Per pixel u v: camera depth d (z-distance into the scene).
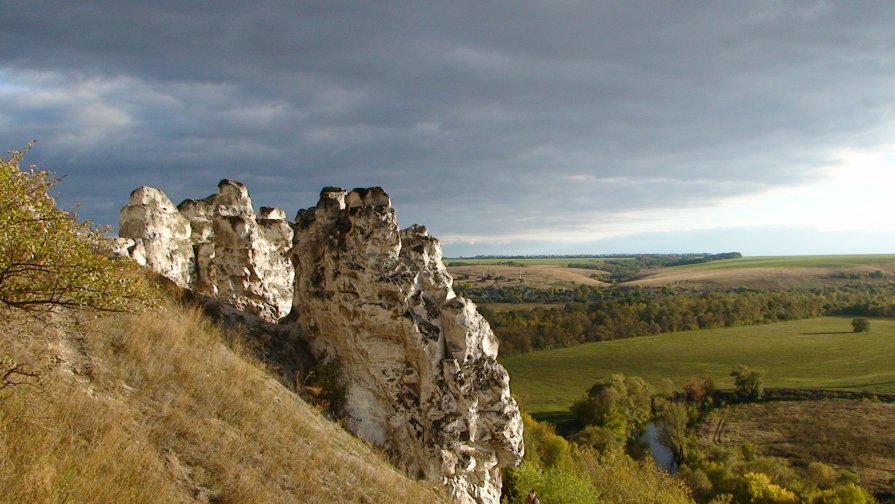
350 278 16.16
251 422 11.67
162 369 11.67
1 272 7.87
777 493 49.22
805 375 83.81
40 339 10.53
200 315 15.50
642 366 88.38
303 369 16.31
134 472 8.53
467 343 15.92
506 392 16.23
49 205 8.31
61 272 8.20
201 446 10.09
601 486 35.59
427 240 17.06
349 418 15.52
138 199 18.30
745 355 93.44
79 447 8.52
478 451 15.88
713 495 50.66
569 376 84.00
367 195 16.97
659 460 65.25
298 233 17.98
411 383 15.87
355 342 16.05
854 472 57.94
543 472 27.47
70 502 7.40
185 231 19.92
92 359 10.91
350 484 11.69
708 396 78.19
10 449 7.79
